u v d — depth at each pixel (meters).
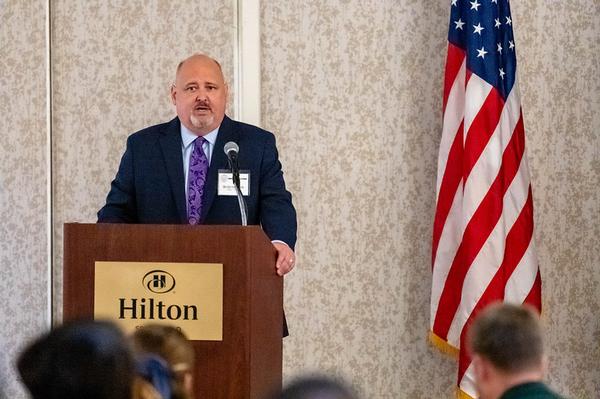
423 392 10.30
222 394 6.31
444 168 9.94
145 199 8.09
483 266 9.67
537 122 10.38
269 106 10.26
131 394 3.49
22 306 10.21
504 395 4.68
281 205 8.11
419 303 10.30
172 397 4.25
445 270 9.93
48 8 10.18
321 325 10.29
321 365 10.29
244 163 8.15
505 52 9.94
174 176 8.08
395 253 10.30
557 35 10.38
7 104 10.19
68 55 10.24
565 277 10.37
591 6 10.39
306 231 10.28
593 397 10.38
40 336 3.55
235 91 10.16
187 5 10.23
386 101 10.29
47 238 10.18
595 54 10.41
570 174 10.38
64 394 3.40
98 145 10.23
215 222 8.04
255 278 6.38
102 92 10.23
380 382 10.30
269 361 6.77
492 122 9.79
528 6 10.38
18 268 10.22
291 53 10.26
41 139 10.18
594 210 10.39
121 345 3.50
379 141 10.29
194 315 6.33
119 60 10.24
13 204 10.21
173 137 8.23
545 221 10.36
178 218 8.05
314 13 10.28
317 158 10.26
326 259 10.28
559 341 10.36
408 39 10.30
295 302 10.29
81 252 6.41
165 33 10.24
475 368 4.94
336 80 10.29
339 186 10.28
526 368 4.73
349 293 10.28
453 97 9.96
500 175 9.78
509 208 9.82
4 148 10.20
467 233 9.70
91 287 6.39
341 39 10.29
